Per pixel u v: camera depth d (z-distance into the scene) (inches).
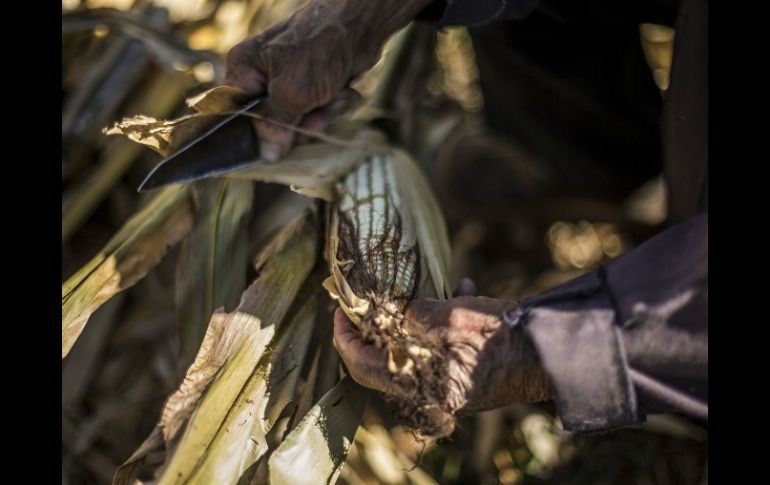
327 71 34.6
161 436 35.0
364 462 42.4
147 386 46.3
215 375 34.7
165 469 33.4
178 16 49.6
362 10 34.5
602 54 46.7
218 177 38.8
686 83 36.1
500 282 53.7
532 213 55.7
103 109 46.7
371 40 35.3
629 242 55.9
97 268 37.5
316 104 35.3
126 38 48.3
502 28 45.4
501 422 46.2
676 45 36.4
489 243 56.2
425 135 51.7
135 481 35.6
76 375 45.4
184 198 38.9
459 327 31.2
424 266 36.1
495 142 55.7
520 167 56.6
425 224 37.5
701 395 29.9
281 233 39.2
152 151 48.9
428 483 42.8
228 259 39.1
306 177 37.2
